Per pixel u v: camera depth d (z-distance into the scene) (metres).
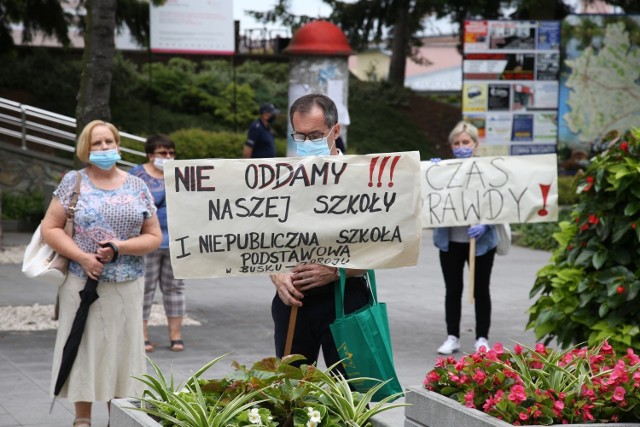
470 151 8.78
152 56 31.20
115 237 5.86
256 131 15.21
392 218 4.82
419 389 4.56
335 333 4.73
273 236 4.78
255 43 33.88
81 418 5.99
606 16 18.92
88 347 5.79
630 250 6.67
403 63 33.31
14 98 26.33
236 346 8.80
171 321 8.61
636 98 19.19
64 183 5.93
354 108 30.81
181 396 3.98
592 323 6.74
